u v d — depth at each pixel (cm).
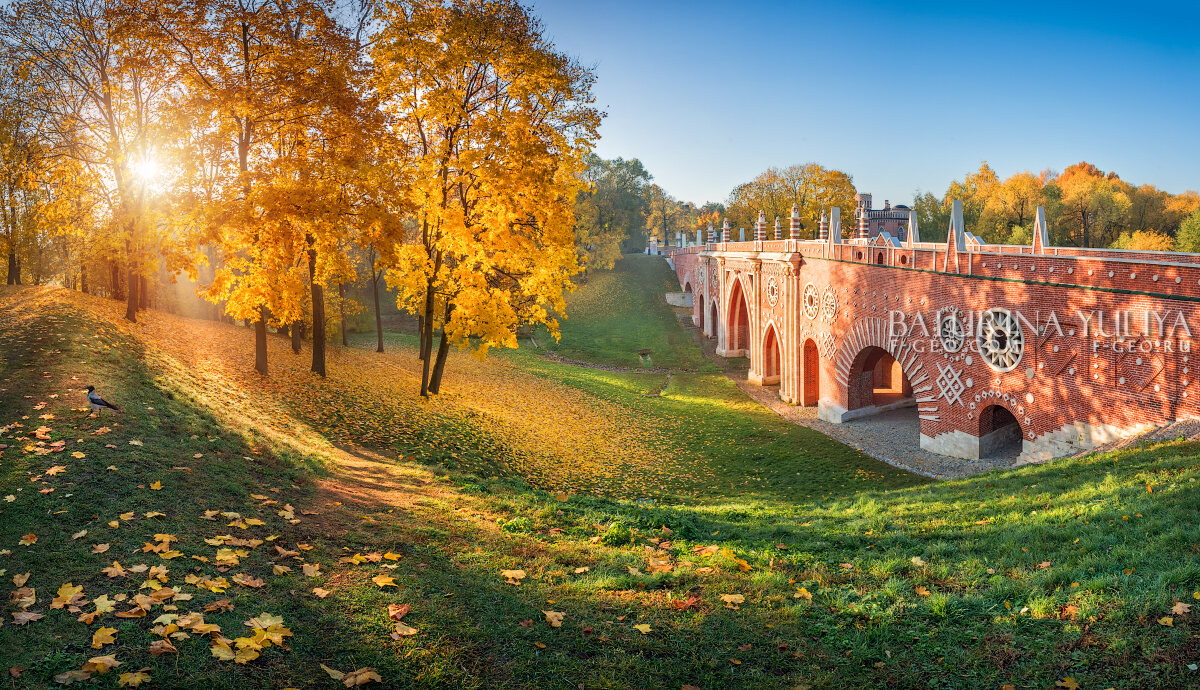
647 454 2377
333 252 1977
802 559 923
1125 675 572
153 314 2830
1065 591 735
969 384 2255
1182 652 584
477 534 942
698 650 643
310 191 1741
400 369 3123
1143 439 1544
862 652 644
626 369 5016
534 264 2278
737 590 796
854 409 3012
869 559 923
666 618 705
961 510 1201
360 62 2005
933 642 661
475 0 2138
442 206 2205
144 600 583
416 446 1794
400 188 1969
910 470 2216
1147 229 6956
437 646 603
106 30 1970
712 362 5100
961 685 587
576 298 7169
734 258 4762
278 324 3228
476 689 551
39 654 500
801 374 3441
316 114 1864
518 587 762
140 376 1427
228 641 546
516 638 637
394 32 1997
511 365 4088
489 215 2155
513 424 2403
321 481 1130
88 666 481
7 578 607
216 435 1201
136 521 767
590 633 660
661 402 3425
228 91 1723
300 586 687
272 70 1806
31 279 3766
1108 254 2258
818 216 6712
